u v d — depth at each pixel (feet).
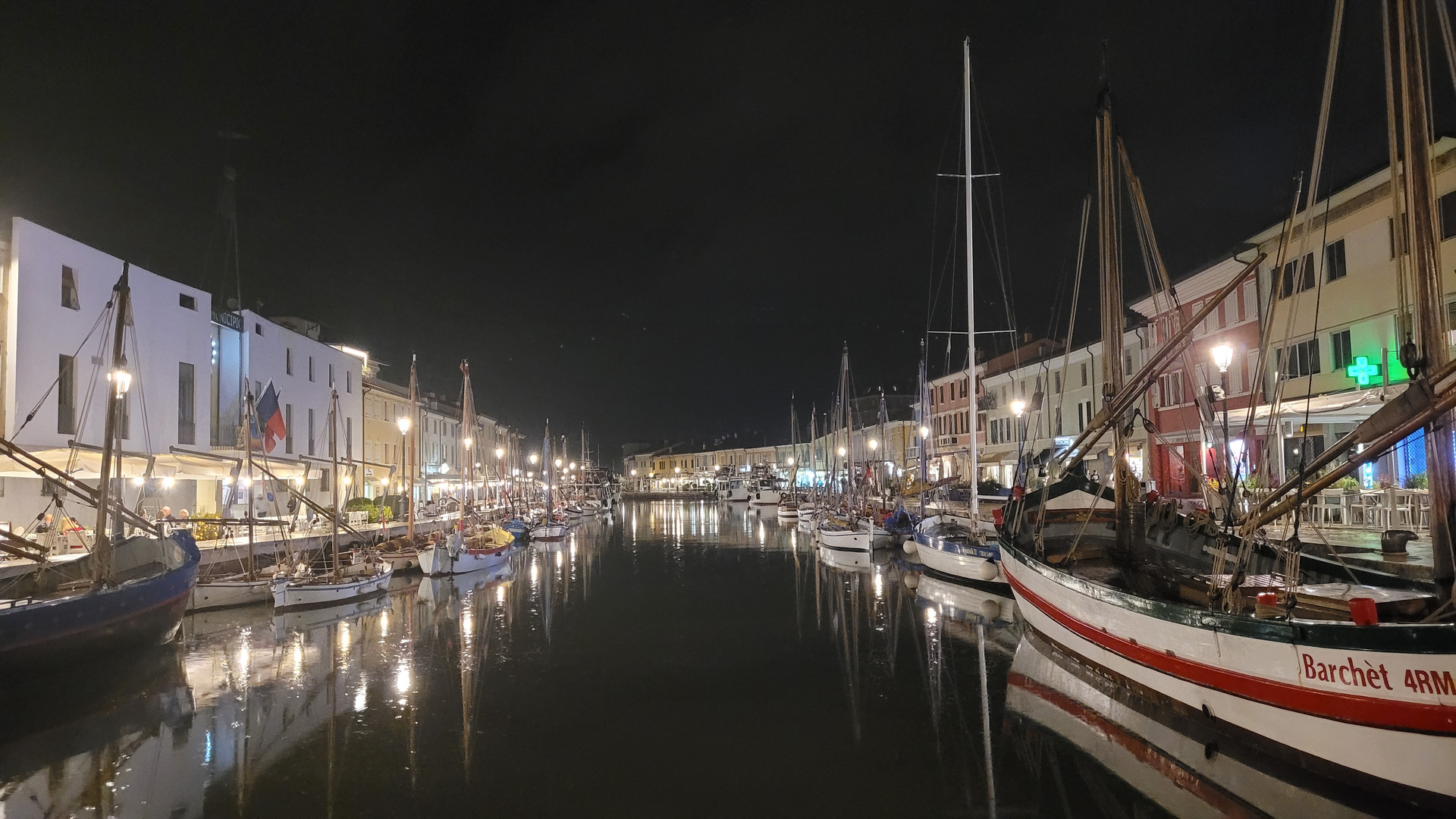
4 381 77.30
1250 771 32.04
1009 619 67.21
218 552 84.07
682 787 32.83
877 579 97.19
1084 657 45.32
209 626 68.64
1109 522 58.44
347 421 159.53
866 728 39.99
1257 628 30.48
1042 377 148.15
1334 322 78.89
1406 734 25.82
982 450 178.91
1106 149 49.67
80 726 41.01
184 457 89.45
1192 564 50.80
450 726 40.96
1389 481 73.36
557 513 207.10
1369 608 26.68
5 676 44.62
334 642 61.87
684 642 61.31
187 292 103.50
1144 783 32.01
